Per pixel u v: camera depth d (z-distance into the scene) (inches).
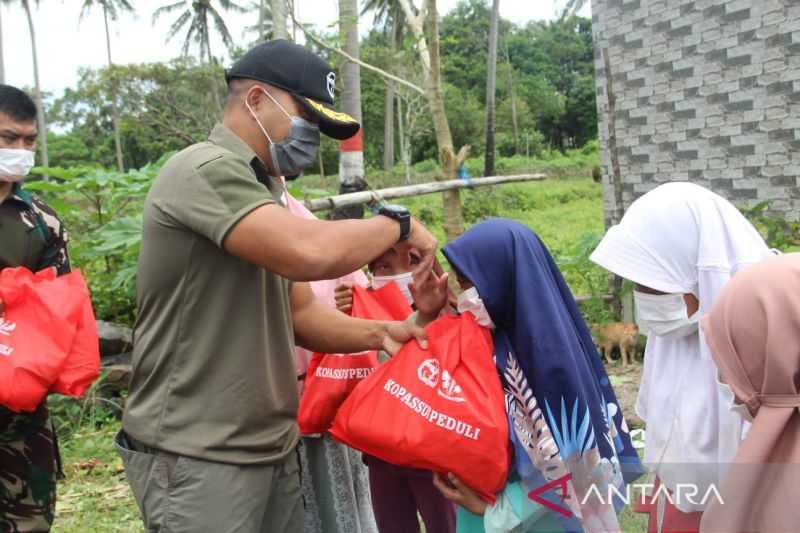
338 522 120.5
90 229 281.6
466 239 93.0
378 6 1058.7
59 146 1592.0
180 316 89.6
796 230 269.0
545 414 87.4
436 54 276.7
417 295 100.0
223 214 84.7
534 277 89.7
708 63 302.7
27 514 119.4
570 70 2212.1
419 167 1392.7
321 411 115.7
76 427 215.5
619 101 340.8
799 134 277.4
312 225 86.7
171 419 89.9
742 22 289.4
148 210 90.4
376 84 1504.7
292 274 85.6
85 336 113.8
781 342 71.9
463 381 90.5
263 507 93.8
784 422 71.9
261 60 94.7
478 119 1578.5
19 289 109.3
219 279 89.4
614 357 285.3
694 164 313.4
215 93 1194.6
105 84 1181.1
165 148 1223.5
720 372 78.6
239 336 90.3
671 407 98.6
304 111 96.0
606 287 325.7
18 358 107.0
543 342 87.7
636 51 329.7
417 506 116.8
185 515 88.9
